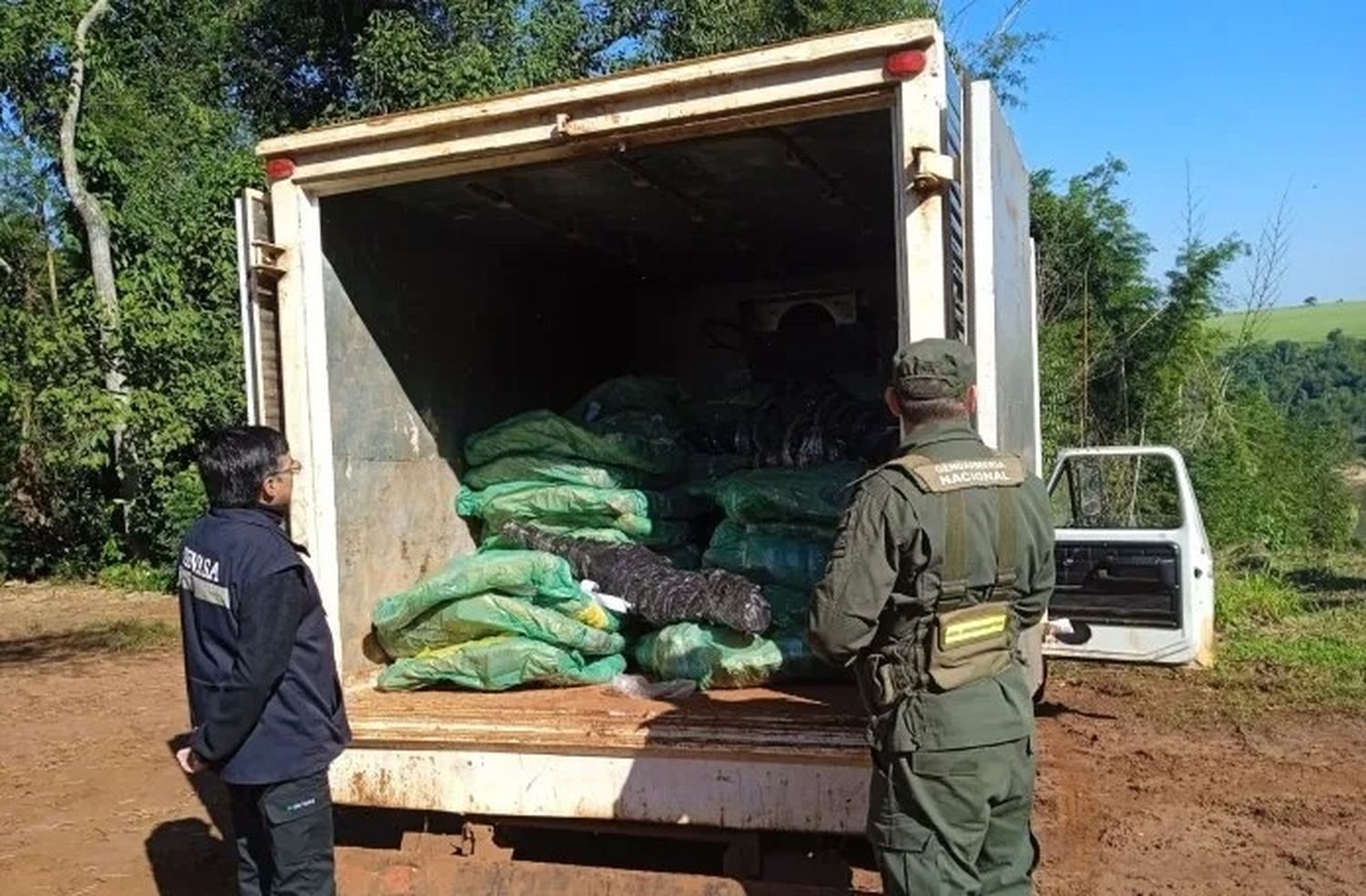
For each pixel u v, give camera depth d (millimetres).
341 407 4328
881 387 5816
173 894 4391
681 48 15117
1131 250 16672
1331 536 17094
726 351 6785
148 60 18172
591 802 3439
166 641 10359
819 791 3207
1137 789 5570
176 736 6953
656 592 4246
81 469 14312
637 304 6934
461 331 5219
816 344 6027
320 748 3094
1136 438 15477
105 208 15211
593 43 15320
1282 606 10367
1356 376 42688
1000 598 2693
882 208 5344
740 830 3320
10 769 6254
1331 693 7453
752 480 4578
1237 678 7883
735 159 4520
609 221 5355
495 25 14891
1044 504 2797
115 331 13617
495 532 5039
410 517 4727
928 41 3133
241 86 18938
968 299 3395
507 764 3527
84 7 15180
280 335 4023
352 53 17734
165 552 13992
